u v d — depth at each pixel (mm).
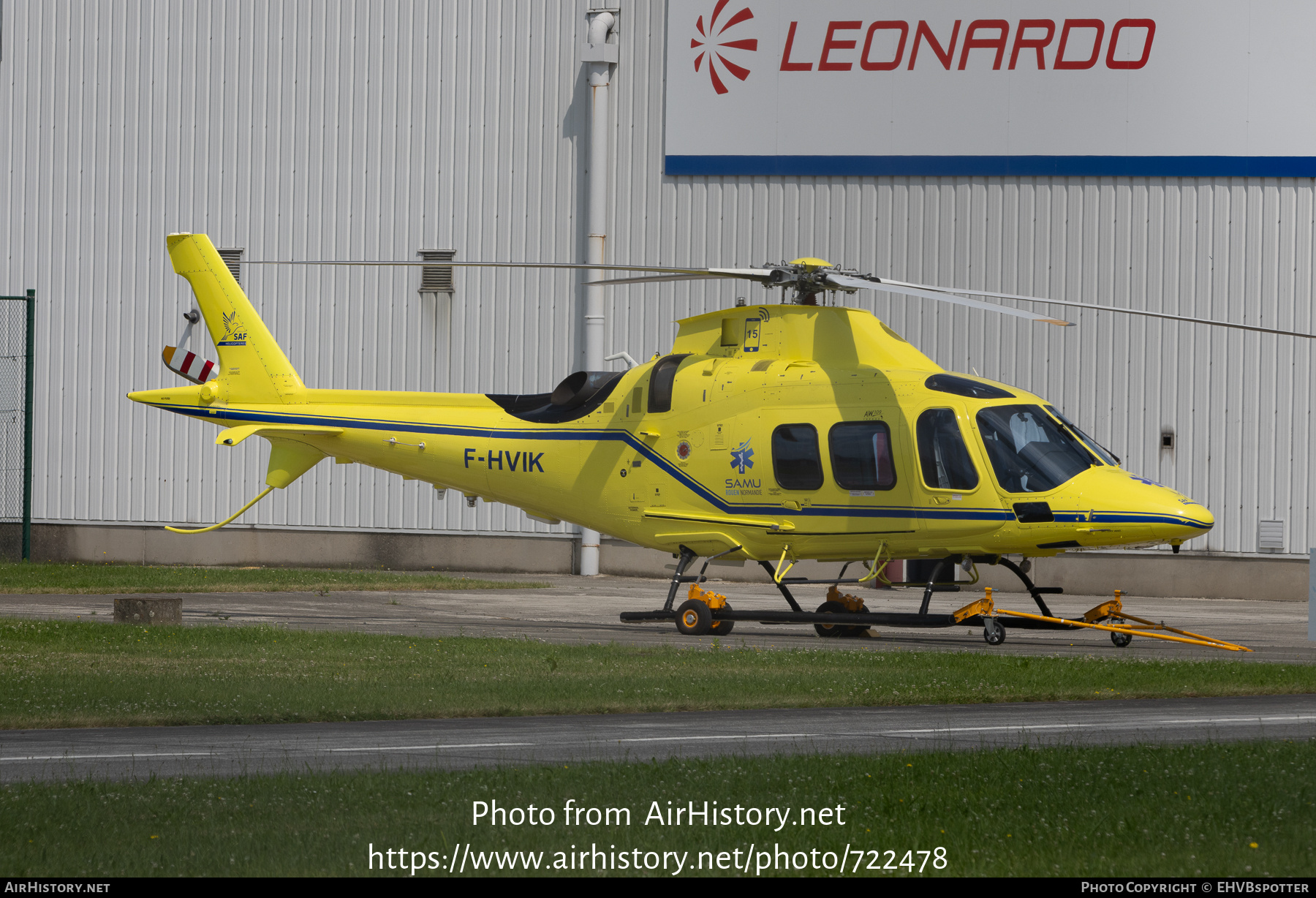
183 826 25562
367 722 39031
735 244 110062
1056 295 104938
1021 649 61125
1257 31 102000
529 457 71750
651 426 68562
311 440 77062
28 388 118000
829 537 64250
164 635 59531
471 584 98250
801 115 108625
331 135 117625
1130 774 30703
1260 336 102312
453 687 44500
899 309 107250
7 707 39656
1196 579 102625
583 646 57344
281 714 38969
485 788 28891
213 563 119438
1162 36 103125
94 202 121500
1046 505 60000
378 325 116562
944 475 61406
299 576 101875
